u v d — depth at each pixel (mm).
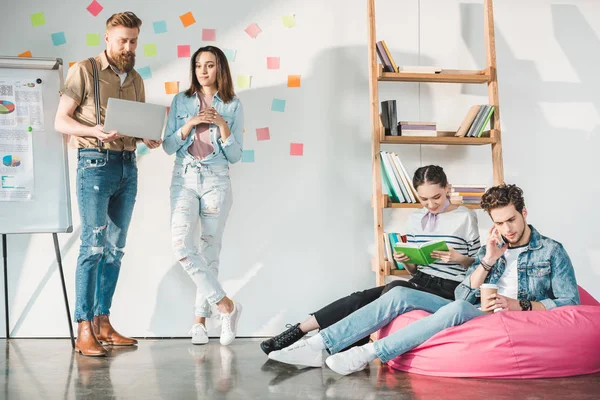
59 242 3609
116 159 3156
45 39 3654
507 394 2166
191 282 3625
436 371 2488
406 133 3504
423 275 3006
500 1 3855
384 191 3738
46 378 2488
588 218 3844
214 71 3363
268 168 3707
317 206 3715
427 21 3828
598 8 3865
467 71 3623
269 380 2432
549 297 2674
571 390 2217
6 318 3533
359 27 3783
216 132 3326
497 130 3574
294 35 3752
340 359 2488
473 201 3494
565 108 3857
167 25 3701
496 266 2732
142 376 2518
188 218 3260
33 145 3305
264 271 3672
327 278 3697
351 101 3758
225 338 3299
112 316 3594
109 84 3207
